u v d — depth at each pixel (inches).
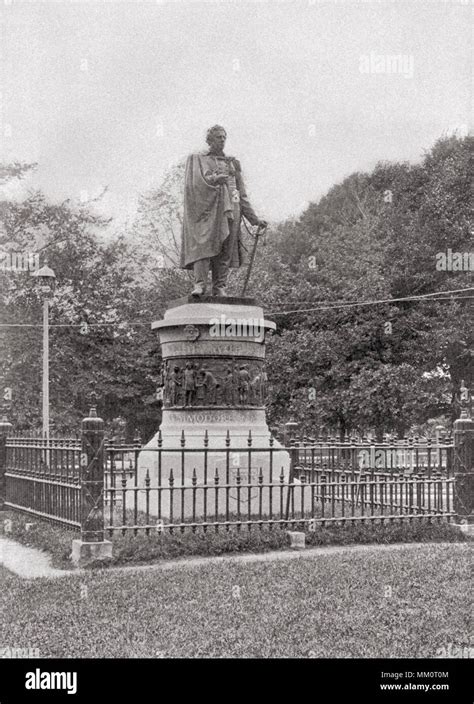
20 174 1390.3
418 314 1147.9
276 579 358.0
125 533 450.6
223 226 554.9
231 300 553.3
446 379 1203.2
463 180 1233.4
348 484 487.5
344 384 1115.3
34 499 534.9
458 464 499.8
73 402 1357.0
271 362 1122.0
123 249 1450.5
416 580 356.2
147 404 1422.2
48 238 1406.3
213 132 569.9
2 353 1312.7
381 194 1473.9
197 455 518.3
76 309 1380.4
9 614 304.7
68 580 362.9
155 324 561.9
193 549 425.4
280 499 482.9
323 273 1181.7
